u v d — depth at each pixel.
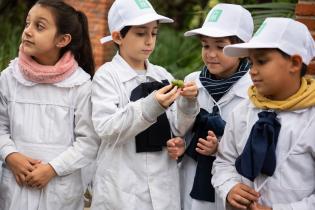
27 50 2.85
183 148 2.83
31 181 2.83
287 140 2.44
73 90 2.91
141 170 2.77
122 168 2.76
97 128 2.74
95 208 2.81
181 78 5.80
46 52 2.87
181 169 3.00
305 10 3.61
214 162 2.71
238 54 2.57
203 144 2.78
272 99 2.51
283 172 2.44
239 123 2.59
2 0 6.84
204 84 2.96
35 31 2.85
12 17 6.77
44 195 2.89
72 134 2.93
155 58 6.49
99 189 2.80
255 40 2.47
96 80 2.83
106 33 6.10
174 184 2.84
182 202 2.97
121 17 2.82
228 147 2.65
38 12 2.86
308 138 2.42
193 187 2.88
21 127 2.88
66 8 2.95
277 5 4.17
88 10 6.10
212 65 2.89
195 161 2.95
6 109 2.94
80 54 3.02
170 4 7.60
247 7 4.20
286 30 2.43
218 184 2.59
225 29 2.87
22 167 2.84
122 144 2.76
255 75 2.46
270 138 2.44
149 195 2.77
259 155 2.42
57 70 2.87
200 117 2.88
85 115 2.89
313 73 3.53
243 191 2.48
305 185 2.44
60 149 2.89
